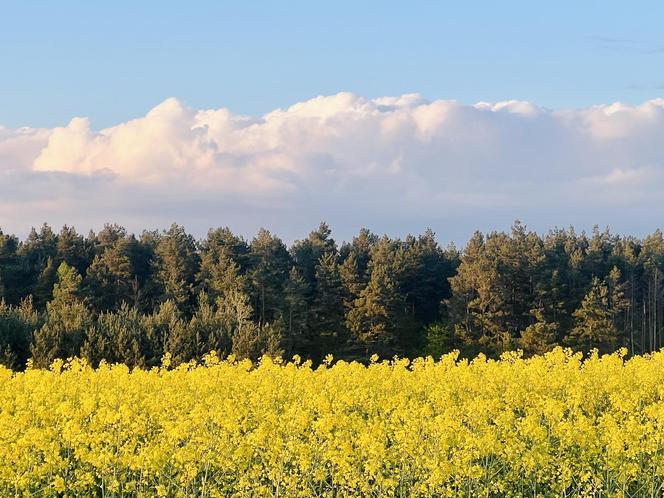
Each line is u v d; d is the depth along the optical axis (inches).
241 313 2721.5
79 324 2388.0
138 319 2556.6
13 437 693.9
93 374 1128.8
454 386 989.2
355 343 3122.5
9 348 2294.5
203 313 2647.6
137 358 2300.7
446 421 688.4
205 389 978.7
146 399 900.6
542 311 3184.1
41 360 2273.6
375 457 631.8
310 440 709.3
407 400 941.2
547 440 721.0
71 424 691.4
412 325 3218.5
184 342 2379.4
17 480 629.3
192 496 649.0
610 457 661.3
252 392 956.0
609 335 2970.0
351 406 926.4
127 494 680.4
